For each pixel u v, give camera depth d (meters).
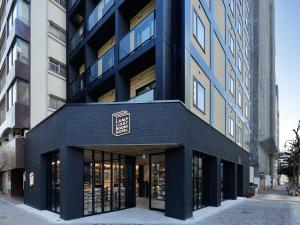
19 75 20.92
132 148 13.23
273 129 66.06
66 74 25.00
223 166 22.33
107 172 14.27
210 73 17.72
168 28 13.67
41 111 22.27
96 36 19.70
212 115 17.70
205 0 17.25
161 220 12.03
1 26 27.34
